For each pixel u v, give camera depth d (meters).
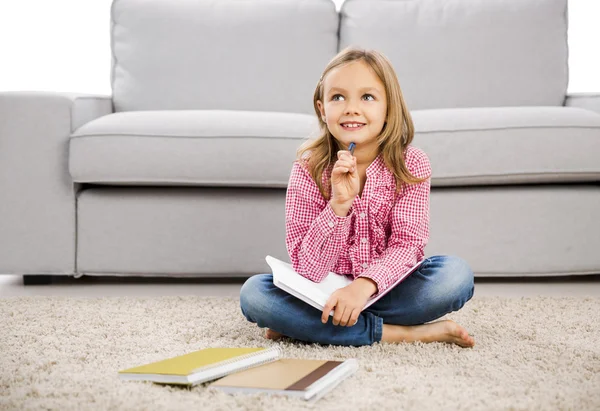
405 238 1.59
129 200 2.34
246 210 2.34
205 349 1.40
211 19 2.84
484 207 2.31
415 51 2.80
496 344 1.55
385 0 2.88
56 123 2.34
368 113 1.56
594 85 3.24
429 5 2.85
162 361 1.32
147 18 2.85
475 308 1.92
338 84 1.57
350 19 2.87
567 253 2.32
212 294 2.28
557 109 2.38
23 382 1.28
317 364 1.30
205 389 1.21
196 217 2.34
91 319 1.80
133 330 1.68
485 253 2.32
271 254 2.34
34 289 2.36
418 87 2.79
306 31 2.84
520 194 2.32
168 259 2.35
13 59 3.27
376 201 1.60
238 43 2.82
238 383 1.21
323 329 1.53
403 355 1.45
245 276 2.38
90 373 1.33
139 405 1.13
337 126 1.57
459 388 1.22
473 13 2.82
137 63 2.82
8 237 2.35
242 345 1.56
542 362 1.39
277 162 2.27
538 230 2.32
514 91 2.78
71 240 2.35
